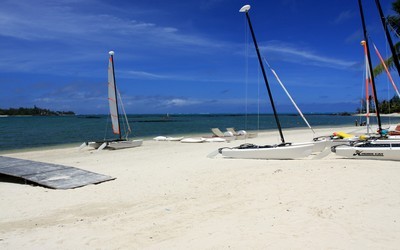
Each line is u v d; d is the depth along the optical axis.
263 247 4.96
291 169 10.66
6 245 5.57
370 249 4.72
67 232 6.11
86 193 9.10
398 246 4.79
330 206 6.68
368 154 11.91
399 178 8.67
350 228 5.51
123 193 9.01
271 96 14.95
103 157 17.92
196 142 24.95
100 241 5.59
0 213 7.53
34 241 5.72
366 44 16.86
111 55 23.17
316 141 14.88
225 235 5.54
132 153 19.47
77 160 16.91
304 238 5.20
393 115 66.19
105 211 7.42
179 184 9.83
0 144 27.77
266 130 43.00
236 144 22.77
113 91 23.38
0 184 10.61
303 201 7.15
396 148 11.31
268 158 13.84
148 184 9.99
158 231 5.94
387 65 21.50
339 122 73.75
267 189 8.42
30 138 33.62
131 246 5.31
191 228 6.00
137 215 6.99
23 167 11.91
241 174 10.58
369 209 6.39
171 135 36.53
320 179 8.97
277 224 5.89
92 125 61.22
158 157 16.92
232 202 7.58
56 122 76.94
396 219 5.82
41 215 7.30
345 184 8.30
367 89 17.84
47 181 10.20
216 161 14.10
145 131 44.31
